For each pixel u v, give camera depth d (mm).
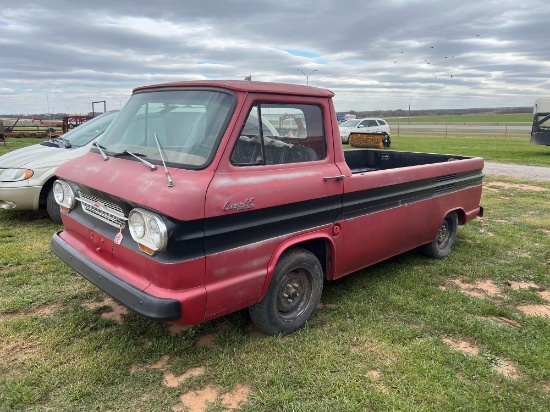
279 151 3355
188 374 3059
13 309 3914
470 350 3467
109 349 3281
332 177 3604
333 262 3824
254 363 3158
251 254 3121
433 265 5309
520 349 3455
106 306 4020
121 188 2975
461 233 6781
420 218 4793
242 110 3082
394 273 5008
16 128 28656
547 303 4367
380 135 23062
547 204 9039
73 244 3705
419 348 3420
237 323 3721
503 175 13438
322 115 3688
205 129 3090
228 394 2865
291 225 3379
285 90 3352
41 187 6430
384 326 3748
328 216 3672
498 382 3051
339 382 2961
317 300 3799
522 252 5914
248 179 3053
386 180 4152
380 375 3086
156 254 2779
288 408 2727
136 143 3492
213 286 2928
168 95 3525
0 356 3193
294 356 3254
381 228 4250
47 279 4617
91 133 7176
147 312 2719
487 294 4555
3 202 6410
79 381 2916
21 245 5656
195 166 2926
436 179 4961
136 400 2779
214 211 2812
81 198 3617
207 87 3293
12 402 2693
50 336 3461
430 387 2943
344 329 3688
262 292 3266
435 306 4168
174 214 2637
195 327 3627
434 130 47594
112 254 3221
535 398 2910
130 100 3943
